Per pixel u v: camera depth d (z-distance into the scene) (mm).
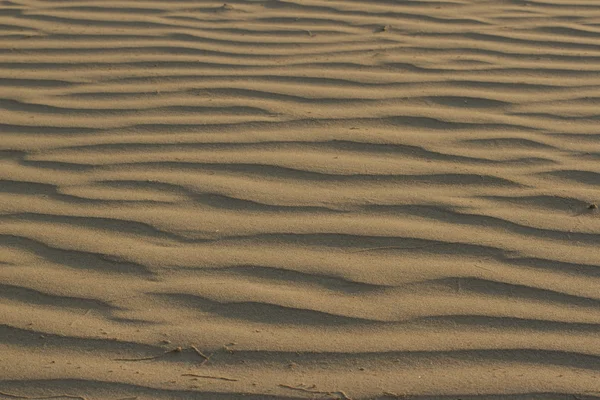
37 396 2451
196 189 3410
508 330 2686
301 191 3402
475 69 4602
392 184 3455
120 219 3227
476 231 3154
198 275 2926
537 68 4621
